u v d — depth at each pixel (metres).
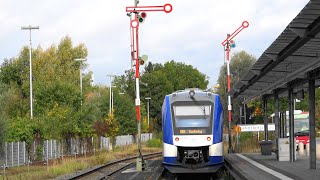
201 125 20.95
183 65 133.75
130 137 77.19
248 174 17.72
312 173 17.62
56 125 41.91
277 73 20.48
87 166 30.89
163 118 21.66
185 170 20.67
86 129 47.03
